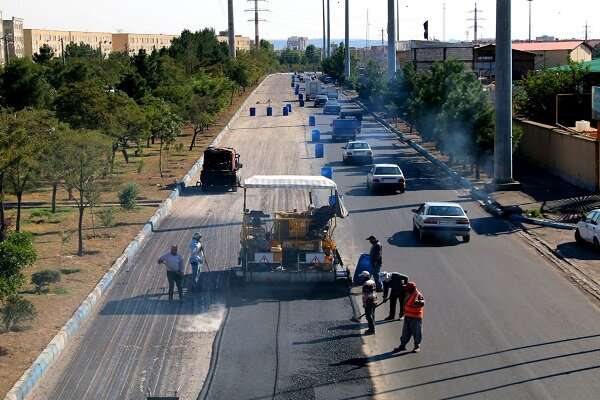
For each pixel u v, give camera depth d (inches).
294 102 5032.0
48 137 1362.0
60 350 802.8
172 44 5103.3
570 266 1160.8
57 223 1471.5
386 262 1179.3
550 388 712.4
